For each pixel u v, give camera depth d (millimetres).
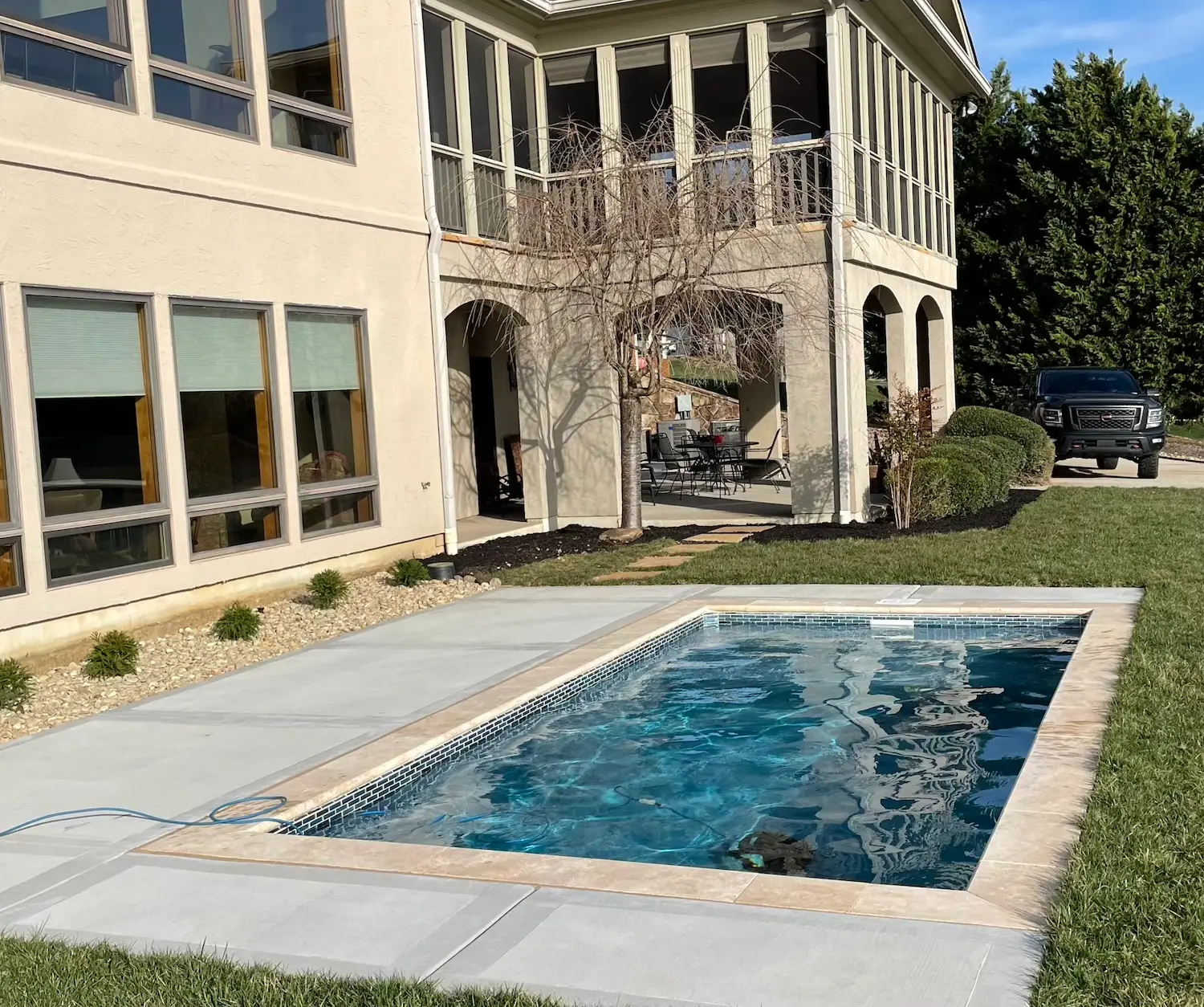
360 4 12367
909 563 11578
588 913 4203
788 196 14633
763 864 5129
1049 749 5641
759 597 10531
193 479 10305
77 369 9242
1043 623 9211
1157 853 4262
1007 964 3623
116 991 3744
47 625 8914
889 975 3598
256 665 9180
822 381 15047
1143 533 12508
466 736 6969
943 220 20875
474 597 11578
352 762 6293
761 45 15016
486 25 14695
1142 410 19609
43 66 8945
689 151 15383
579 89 16031
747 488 20516
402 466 13031
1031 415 21203
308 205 11539
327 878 4719
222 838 5270
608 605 10609
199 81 10344
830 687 8109
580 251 14055
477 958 3885
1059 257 28359
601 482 15992
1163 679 6645
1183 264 27906
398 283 12922
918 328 26453
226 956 3998
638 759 6781
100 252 9336
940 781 6121
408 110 13078
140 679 8852
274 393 11203
